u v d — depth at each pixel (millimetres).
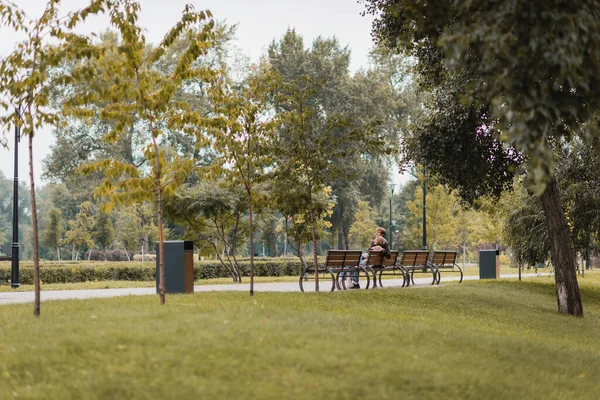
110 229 61531
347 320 9789
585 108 7441
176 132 51844
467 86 7848
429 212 51625
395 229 96750
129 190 11578
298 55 59844
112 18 10758
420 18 8914
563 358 9781
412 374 7000
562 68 6652
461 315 14094
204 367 6820
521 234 25328
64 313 10742
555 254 17734
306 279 27906
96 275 30016
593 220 22297
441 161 20031
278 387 6332
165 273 15500
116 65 10891
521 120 6777
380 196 67750
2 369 7039
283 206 17031
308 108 16406
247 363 6996
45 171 52094
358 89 60562
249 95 15961
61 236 65125
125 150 50875
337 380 6621
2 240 103938
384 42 18875
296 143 16391
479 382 7191
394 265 20469
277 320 9289
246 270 34344
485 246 71250
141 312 10031
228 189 27141
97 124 49719
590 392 8148
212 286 22688
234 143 14961
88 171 11203
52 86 10352
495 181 21016
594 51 7012
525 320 15031
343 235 67188
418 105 64375
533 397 7266
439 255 23438
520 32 6840
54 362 7199
